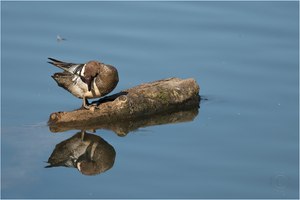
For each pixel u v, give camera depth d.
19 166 13.84
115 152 14.47
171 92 16.62
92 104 16.03
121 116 15.95
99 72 15.45
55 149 14.62
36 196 12.66
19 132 15.23
